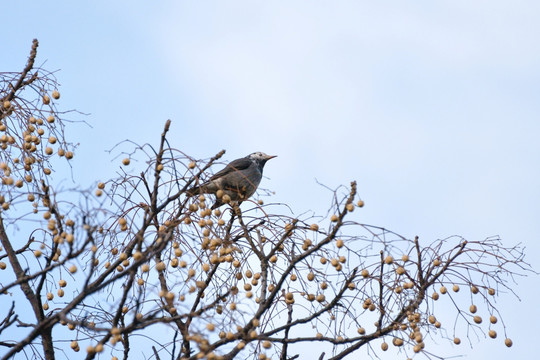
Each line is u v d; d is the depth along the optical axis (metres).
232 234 13.08
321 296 12.35
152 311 11.41
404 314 12.02
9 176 12.59
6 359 11.02
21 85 13.84
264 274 12.78
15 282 11.48
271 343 11.79
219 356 10.54
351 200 11.73
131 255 12.67
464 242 12.32
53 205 11.03
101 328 10.59
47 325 11.15
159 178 12.42
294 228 12.66
